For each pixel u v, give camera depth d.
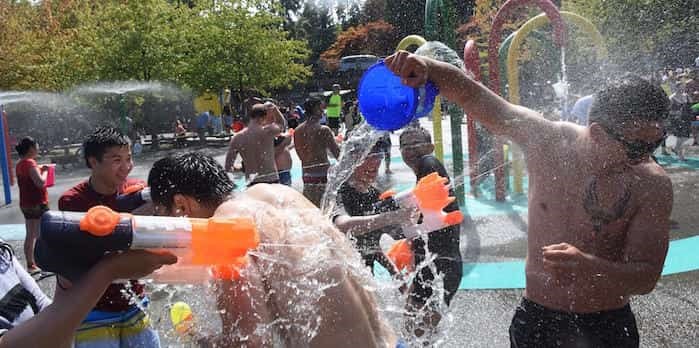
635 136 2.01
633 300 4.02
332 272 1.85
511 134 2.26
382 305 2.63
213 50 21.27
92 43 20.64
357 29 26.81
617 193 2.05
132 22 20.31
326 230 1.96
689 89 8.30
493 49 7.70
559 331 2.16
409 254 2.99
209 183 2.02
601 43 6.82
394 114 2.15
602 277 2.00
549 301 2.18
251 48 21.38
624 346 2.11
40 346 1.32
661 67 6.77
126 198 2.84
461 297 4.22
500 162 6.63
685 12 6.64
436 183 2.81
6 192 10.42
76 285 1.38
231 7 21.50
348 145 3.41
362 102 2.15
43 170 5.90
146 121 22.05
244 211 1.82
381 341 1.98
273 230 1.81
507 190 6.64
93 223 1.35
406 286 3.03
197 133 23.06
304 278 1.79
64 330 1.35
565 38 7.00
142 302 2.74
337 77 29.58
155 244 1.42
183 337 2.02
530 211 2.26
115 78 20.62
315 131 5.70
